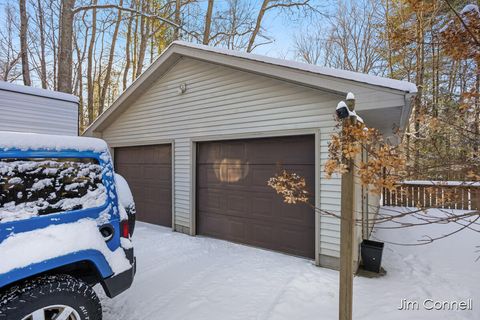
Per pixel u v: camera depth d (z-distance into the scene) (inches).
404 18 144.1
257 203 206.8
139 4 467.2
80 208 90.3
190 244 215.9
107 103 669.9
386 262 182.2
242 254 191.9
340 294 94.0
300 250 186.2
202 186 243.0
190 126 245.0
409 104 140.3
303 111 179.3
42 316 75.9
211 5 445.1
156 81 273.4
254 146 208.7
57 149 87.4
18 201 77.5
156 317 113.7
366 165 81.3
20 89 207.6
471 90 89.1
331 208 167.9
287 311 117.3
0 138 76.7
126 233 104.4
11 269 70.9
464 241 221.8
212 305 122.8
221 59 199.3
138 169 301.3
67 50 271.1
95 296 89.0
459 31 75.1
